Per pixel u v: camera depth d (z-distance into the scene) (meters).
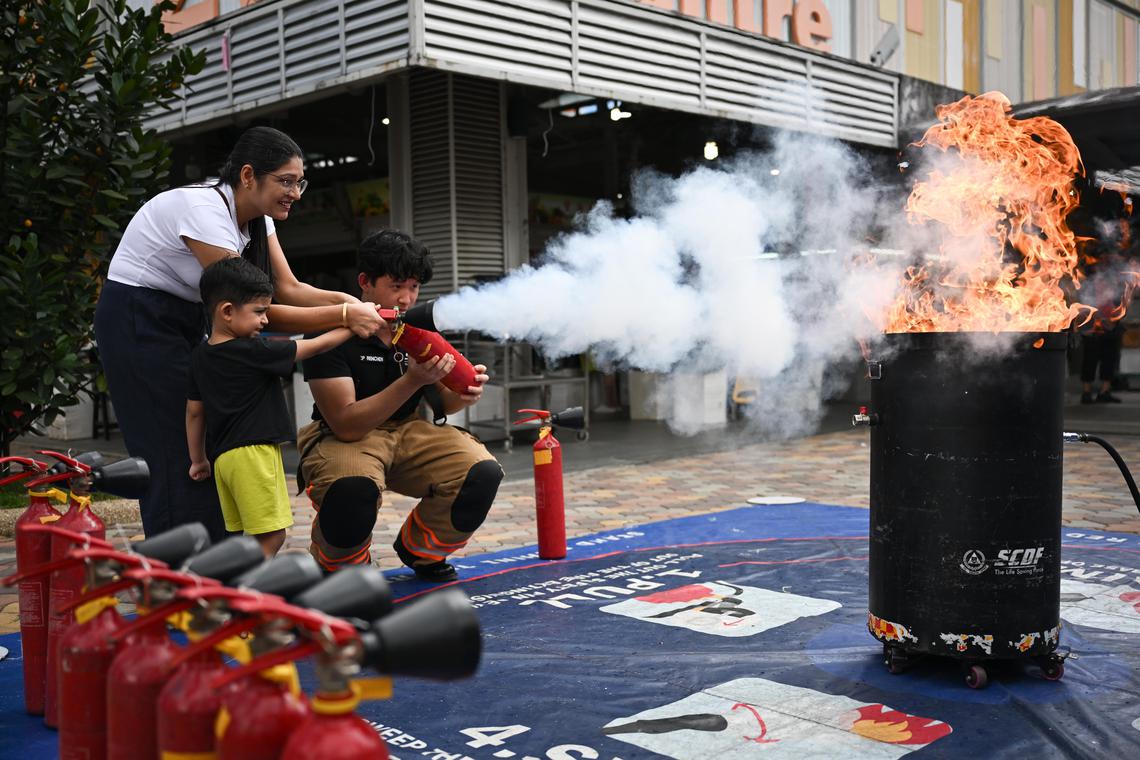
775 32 9.84
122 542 5.28
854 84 10.73
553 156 12.93
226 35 8.59
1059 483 2.98
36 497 2.81
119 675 1.60
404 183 9.66
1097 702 2.83
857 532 5.43
